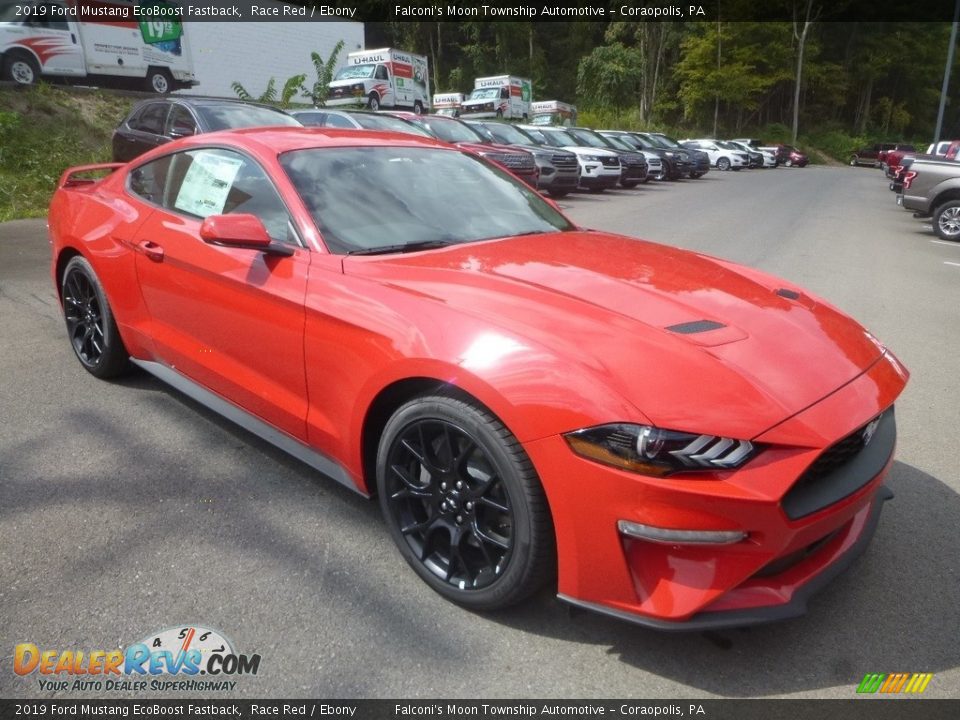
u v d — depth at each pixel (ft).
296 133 10.55
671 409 5.88
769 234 35.50
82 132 45.09
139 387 12.60
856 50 200.75
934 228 37.29
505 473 6.44
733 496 5.67
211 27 68.44
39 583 7.43
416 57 82.84
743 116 187.32
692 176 83.76
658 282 8.10
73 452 10.23
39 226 30.04
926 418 12.57
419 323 7.11
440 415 6.88
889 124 216.74
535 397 6.15
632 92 169.27
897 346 17.13
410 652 6.63
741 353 6.66
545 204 11.41
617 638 6.86
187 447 10.46
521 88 102.83
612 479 5.86
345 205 9.16
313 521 8.70
